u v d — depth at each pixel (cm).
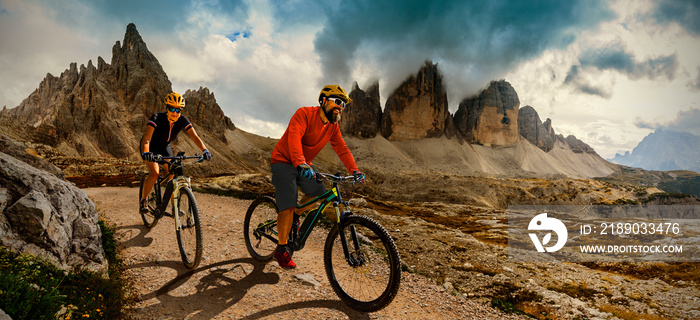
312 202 429
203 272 498
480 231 2245
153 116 583
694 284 1174
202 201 1106
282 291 457
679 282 1197
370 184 13588
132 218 781
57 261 402
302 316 397
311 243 724
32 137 17288
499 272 1058
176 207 525
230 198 1204
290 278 498
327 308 421
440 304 504
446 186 15200
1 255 354
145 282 455
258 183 2736
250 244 568
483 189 14975
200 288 449
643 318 845
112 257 508
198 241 468
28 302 288
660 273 1319
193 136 612
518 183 18250
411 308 467
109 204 973
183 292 435
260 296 439
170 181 557
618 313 862
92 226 478
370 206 3188
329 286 485
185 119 614
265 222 527
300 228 436
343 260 446
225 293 441
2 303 275
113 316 354
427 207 4288
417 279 585
